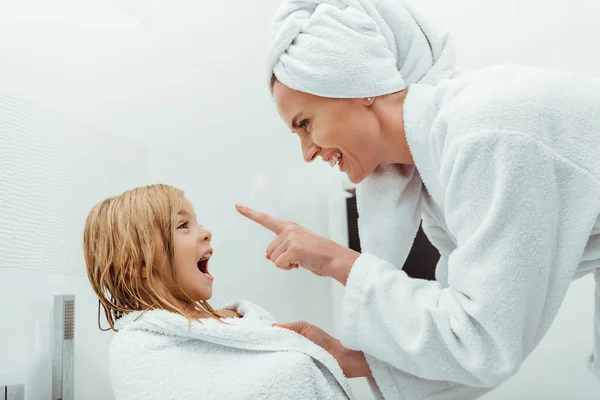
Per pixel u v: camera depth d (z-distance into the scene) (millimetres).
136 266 944
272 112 2037
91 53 1335
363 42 807
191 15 1702
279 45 833
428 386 817
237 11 1938
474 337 659
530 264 640
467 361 669
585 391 1528
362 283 747
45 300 1146
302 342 878
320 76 793
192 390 797
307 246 783
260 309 1068
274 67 849
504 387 1656
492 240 652
